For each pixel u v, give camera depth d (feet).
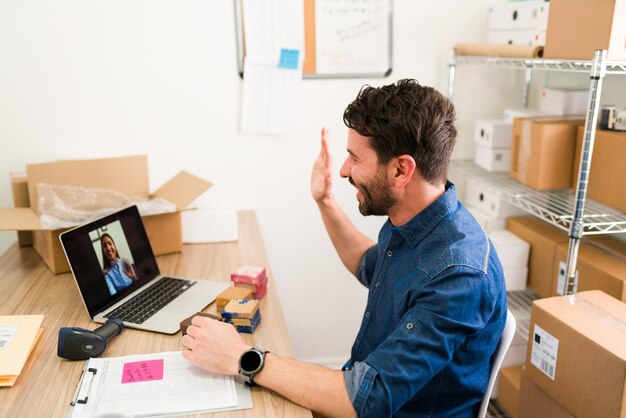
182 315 4.43
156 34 6.61
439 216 3.82
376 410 3.28
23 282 5.06
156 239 5.68
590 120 4.90
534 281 6.74
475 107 7.68
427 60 7.29
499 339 3.89
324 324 8.03
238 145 7.11
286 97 7.03
